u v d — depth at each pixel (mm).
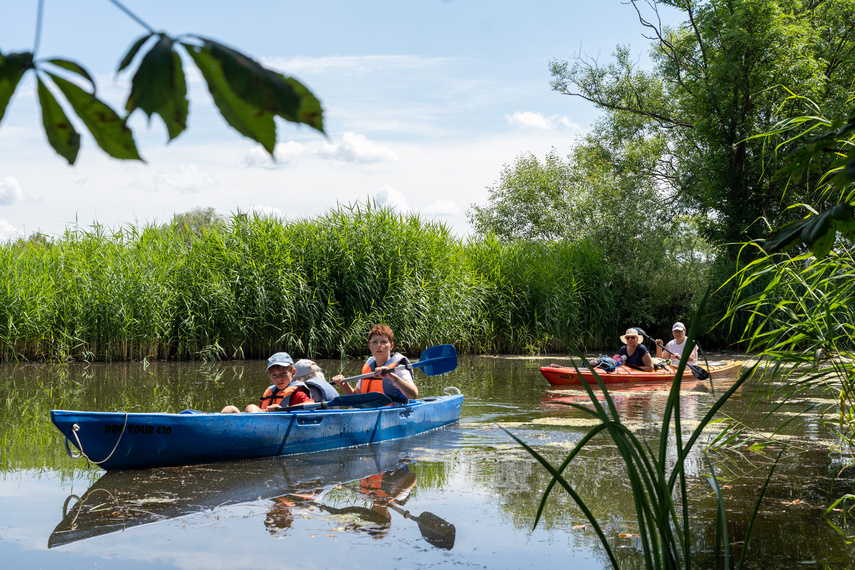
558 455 5840
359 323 14555
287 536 3742
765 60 17406
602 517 4078
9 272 13008
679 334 12031
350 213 15594
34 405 8102
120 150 899
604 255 19281
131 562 3346
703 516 4043
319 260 14977
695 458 5578
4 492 4676
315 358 14633
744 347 17766
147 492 4680
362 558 3404
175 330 14234
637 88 24234
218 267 14562
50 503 4402
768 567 3219
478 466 5469
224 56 840
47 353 13469
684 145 22344
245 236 14961
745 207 18016
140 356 13852
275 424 5789
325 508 4293
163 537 3734
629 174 21766
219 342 14359
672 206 21891
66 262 13859
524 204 31953
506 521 4012
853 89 16828
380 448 6270
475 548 3545
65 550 3520
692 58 20656
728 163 18406
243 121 884
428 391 9938
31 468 5363
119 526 3926
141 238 14859
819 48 18797
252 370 12156
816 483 4746
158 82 820
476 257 17891
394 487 4816
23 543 3627
